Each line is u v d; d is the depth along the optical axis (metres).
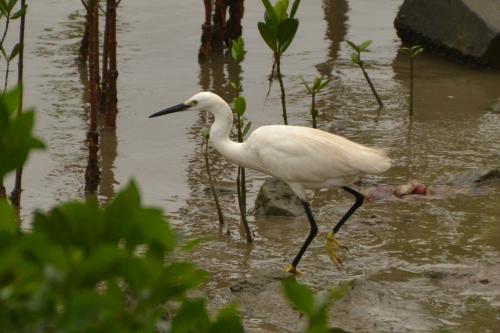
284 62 19.27
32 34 20.25
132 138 15.51
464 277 10.14
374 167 10.56
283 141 10.73
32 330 3.93
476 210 12.19
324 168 10.54
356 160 10.52
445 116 16.19
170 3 22.58
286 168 10.67
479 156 14.35
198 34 20.92
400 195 12.73
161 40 20.52
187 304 4.37
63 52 19.36
